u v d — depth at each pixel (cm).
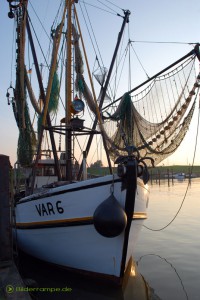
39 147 702
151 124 685
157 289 555
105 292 519
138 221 555
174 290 551
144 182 541
